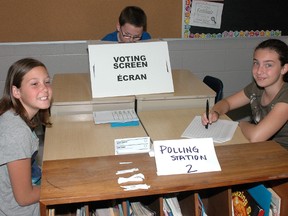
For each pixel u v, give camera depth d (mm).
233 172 1193
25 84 1416
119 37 2617
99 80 1970
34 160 1646
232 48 3385
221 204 1310
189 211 1313
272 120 1671
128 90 1993
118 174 1174
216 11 3223
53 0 2941
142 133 1701
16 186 1328
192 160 1224
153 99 2000
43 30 3004
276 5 3316
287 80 1768
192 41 3287
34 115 1557
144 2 3084
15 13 2922
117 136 1665
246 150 1352
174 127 1774
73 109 1923
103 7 3029
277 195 1289
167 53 2078
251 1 3254
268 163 1252
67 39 3064
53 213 1181
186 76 2455
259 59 1746
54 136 1646
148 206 1360
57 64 3115
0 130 1355
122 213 1270
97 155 1465
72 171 1188
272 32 3396
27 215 1432
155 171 1198
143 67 2031
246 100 2064
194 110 2029
